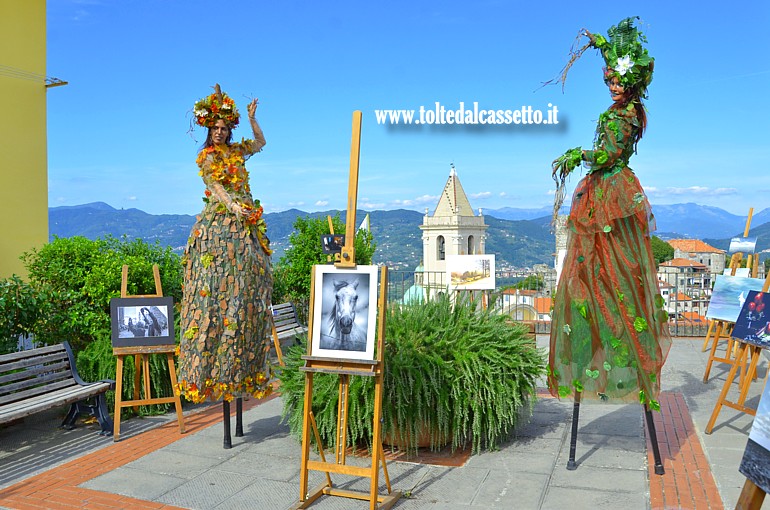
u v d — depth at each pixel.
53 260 7.38
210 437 5.84
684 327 11.09
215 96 5.38
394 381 5.02
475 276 10.12
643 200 4.64
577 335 4.79
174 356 6.80
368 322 4.17
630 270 4.66
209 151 5.38
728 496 4.22
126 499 4.39
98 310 7.09
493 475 4.72
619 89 4.65
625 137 4.60
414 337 5.29
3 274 10.38
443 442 5.30
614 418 6.16
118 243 7.89
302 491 4.24
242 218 5.35
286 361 5.64
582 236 4.78
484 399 5.13
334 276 4.28
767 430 2.71
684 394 7.12
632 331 4.66
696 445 5.29
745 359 7.14
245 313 5.36
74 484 4.69
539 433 5.73
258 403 7.10
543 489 4.42
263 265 5.54
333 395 5.13
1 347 6.33
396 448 5.33
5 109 10.52
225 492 4.50
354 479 4.69
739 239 9.42
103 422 5.96
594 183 4.77
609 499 4.22
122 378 6.39
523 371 5.38
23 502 4.37
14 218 10.63
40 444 5.70
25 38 10.85
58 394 5.71
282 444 5.60
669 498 4.21
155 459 5.24
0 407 5.27
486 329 5.55
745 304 5.84
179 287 7.86
